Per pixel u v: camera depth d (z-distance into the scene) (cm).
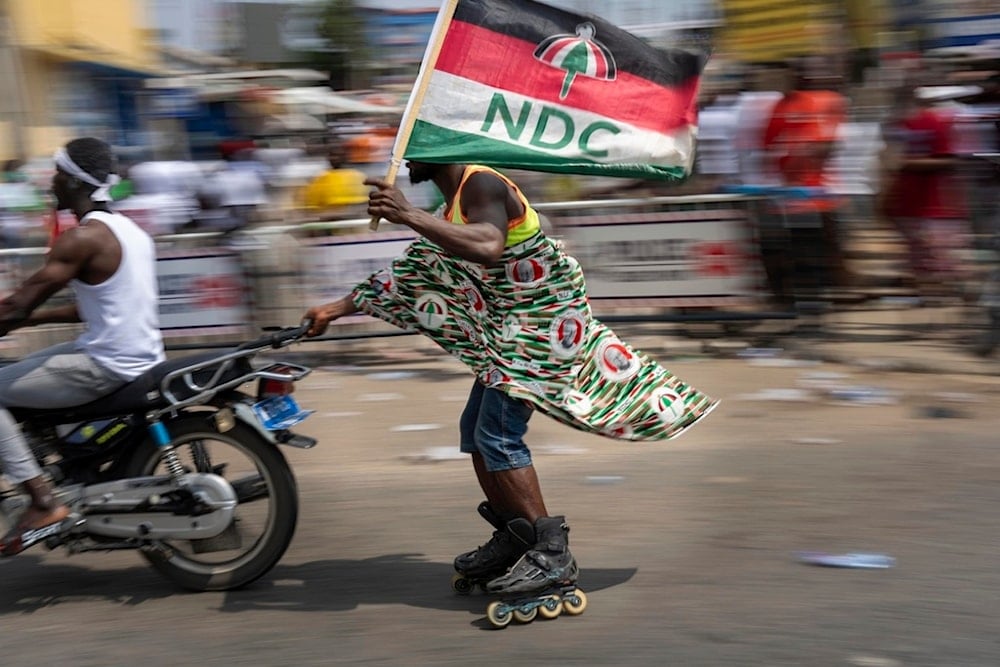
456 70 362
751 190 718
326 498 503
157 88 1270
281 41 1570
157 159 1228
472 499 493
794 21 739
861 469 511
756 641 344
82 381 388
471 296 377
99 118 1362
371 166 937
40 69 1259
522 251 359
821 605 370
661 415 380
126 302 390
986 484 484
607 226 745
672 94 387
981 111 779
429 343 817
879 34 846
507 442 368
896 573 394
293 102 1082
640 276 745
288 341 396
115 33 1388
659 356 742
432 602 388
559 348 365
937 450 535
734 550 421
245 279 756
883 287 863
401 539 450
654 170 387
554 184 818
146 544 395
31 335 752
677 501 479
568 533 409
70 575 427
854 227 866
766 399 636
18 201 873
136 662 345
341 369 764
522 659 337
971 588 380
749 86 768
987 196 717
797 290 729
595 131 375
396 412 648
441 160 360
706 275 732
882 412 603
